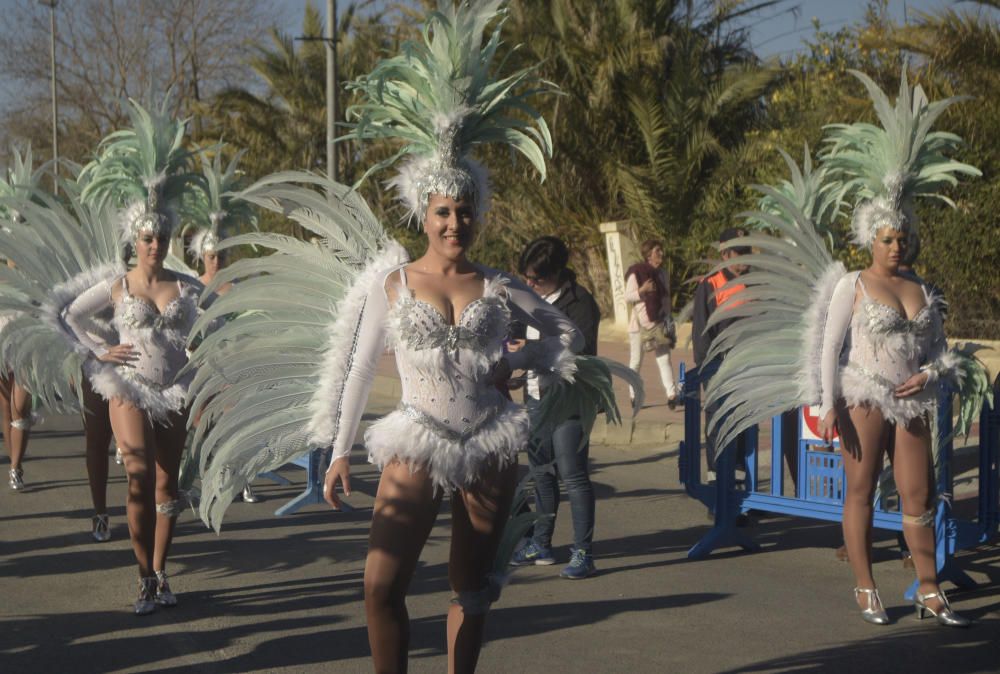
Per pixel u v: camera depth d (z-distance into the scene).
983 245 14.59
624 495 8.13
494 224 23.66
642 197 20.98
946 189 14.95
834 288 5.05
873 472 4.99
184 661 4.46
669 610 5.20
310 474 7.46
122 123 42.38
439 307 3.37
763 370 5.29
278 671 4.34
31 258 5.35
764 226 7.10
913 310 4.96
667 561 6.20
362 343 3.46
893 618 5.07
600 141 21.86
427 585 5.64
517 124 3.58
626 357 17.14
